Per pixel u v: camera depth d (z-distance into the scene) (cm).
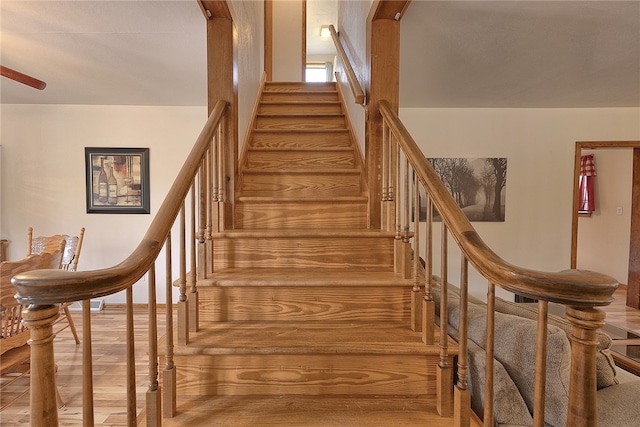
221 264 186
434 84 308
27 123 384
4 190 386
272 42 454
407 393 137
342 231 188
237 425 119
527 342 110
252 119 289
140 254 94
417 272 151
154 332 110
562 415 101
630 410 96
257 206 211
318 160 270
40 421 68
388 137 188
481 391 118
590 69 274
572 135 379
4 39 234
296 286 160
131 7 193
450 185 380
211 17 194
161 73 295
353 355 136
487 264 84
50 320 69
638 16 197
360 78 237
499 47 237
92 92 343
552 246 383
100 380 234
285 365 137
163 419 122
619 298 443
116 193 389
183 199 124
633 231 407
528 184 381
